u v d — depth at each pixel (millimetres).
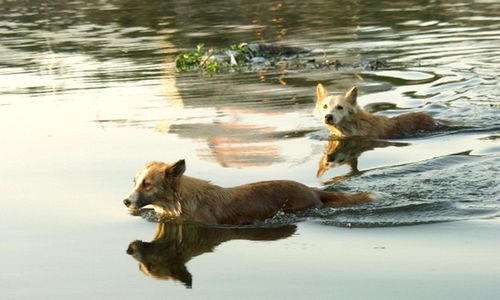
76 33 45219
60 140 22719
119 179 18922
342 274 13266
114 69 34125
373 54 35281
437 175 18344
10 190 18344
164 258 14312
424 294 12391
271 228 15805
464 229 15078
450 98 26797
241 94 28719
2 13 56000
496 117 24156
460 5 50062
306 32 42531
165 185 16297
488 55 33594
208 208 16344
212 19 48750
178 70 33656
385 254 14062
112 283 13289
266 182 16922
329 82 30203
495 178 17906
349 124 23125
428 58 33656
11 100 28562
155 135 23047
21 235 15641
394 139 22531
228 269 13711
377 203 16703
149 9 54250
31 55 38594
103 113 26062
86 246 15008
